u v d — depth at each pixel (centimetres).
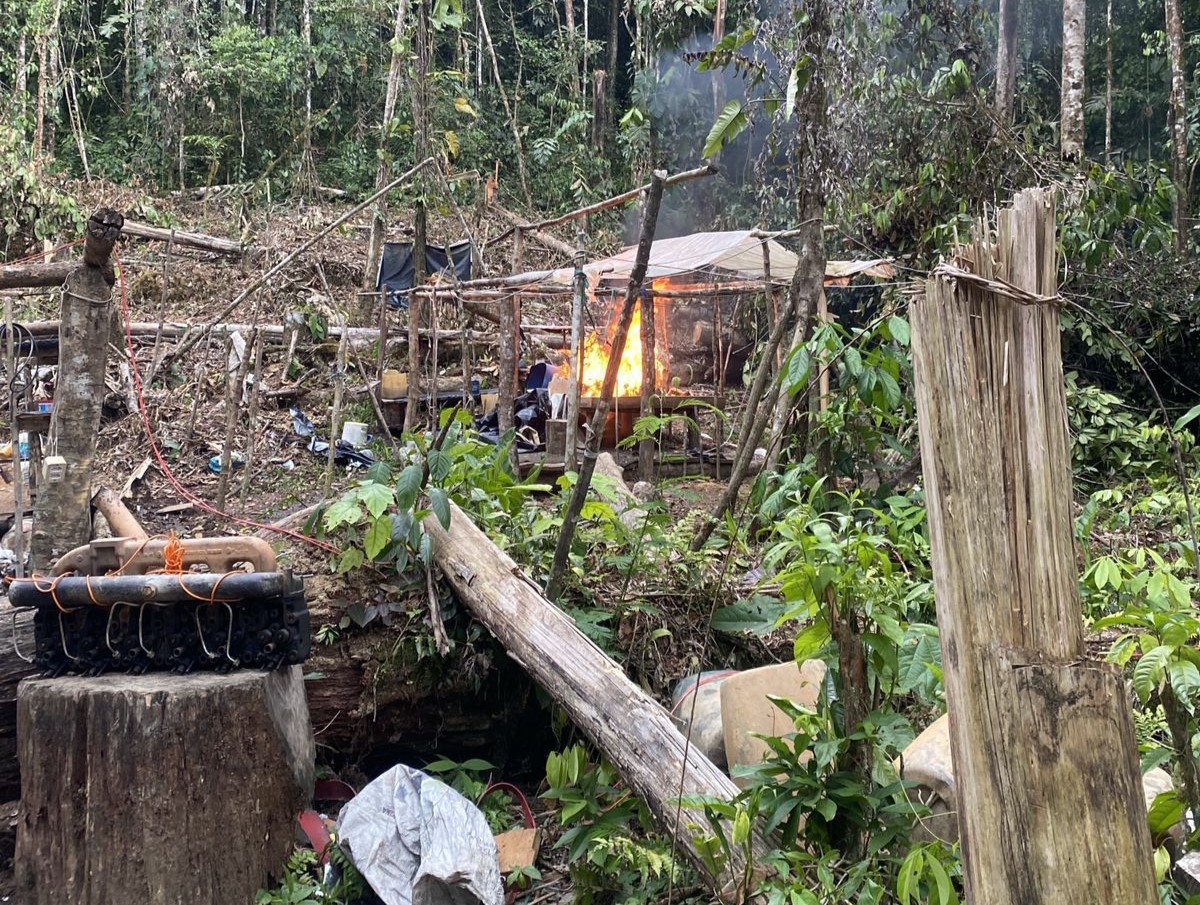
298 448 704
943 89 712
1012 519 168
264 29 1784
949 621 169
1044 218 168
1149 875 161
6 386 604
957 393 169
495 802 365
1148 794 253
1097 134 1322
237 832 306
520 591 350
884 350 392
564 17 2052
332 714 379
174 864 302
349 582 384
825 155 457
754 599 390
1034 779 162
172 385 782
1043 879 161
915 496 438
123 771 304
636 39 1352
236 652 326
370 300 952
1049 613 167
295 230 1280
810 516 329
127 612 325
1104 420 693
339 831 310
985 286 168
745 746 306
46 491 398
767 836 253
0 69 1512
